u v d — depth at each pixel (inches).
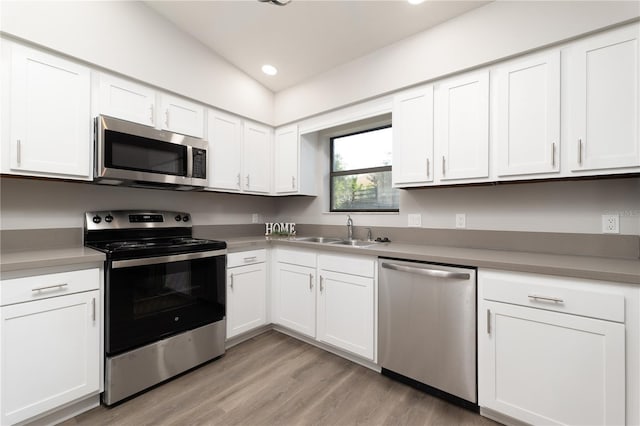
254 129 116.0
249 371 80.4
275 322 106.1
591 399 49.5
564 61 61.6
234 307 94.0
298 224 131.6
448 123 76.7
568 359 51.7
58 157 66.7
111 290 64.9
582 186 68.1
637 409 46.5
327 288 89.8
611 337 48.0
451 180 76.2
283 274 103.5
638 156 53.8
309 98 111.7
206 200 112.7
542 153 63.5
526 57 66.4
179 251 77.7
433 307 68.1
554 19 62.1
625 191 63.6
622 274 47.0
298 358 87.9
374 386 73.5
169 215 99.0
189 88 92.5
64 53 67.1
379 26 82.5
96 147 71.8
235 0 78.1
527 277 56.4
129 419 61.0
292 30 87.8
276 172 124.6
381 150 112.5
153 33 83.6
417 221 94.8
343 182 123.3
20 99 61.4
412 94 83.7
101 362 64.5
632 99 54.6
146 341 71.1
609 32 57.0
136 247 71.5
